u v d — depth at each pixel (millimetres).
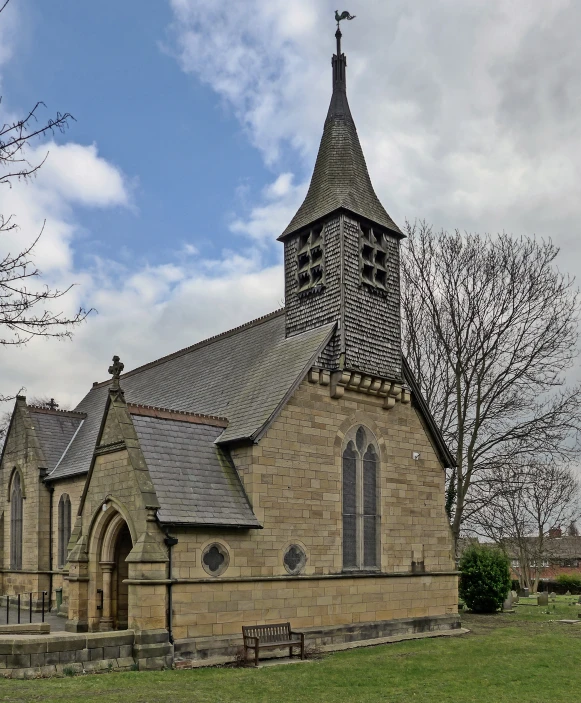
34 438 35656
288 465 24672
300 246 30188
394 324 29484
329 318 27766
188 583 21141
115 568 23047
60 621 27938
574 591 67625
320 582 24750
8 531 36719
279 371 27125
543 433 37562
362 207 29344
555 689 18016
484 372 39125
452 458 30594
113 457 22719
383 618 26625
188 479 22719
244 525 22578
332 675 19359
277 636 22359
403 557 27984
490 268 39969
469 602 37688
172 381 35688
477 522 38688
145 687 16922
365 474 27391
